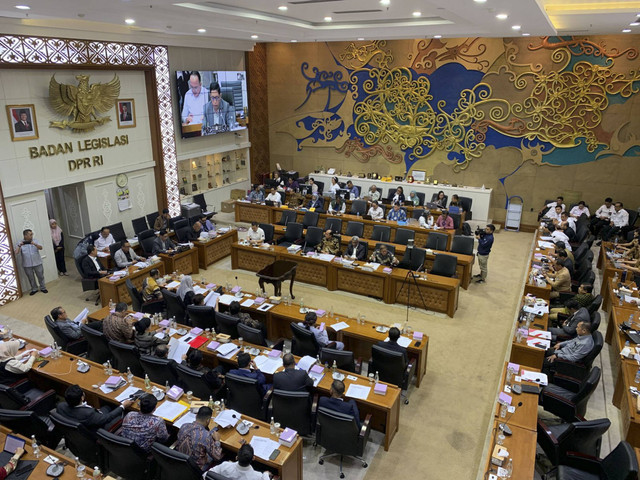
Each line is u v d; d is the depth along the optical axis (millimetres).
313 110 18531
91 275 10727
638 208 14531
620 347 7523
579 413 6332
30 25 10312
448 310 10109
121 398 6176
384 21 11492
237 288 9508
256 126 19047
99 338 7453
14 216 10961
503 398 6012
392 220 14133
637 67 13625
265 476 4766
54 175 11711
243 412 6406
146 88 14102
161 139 14633
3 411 5523
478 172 16375
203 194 17031
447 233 12836
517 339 7434
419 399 7543
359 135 17906
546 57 14555
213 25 11086
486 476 4801
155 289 9562
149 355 7188
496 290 11555
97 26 11656
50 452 5234
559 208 13609
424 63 16156
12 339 7527
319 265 11391
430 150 16844
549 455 5652
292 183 17609
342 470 6094
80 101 11898
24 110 10820
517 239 15312
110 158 13227
